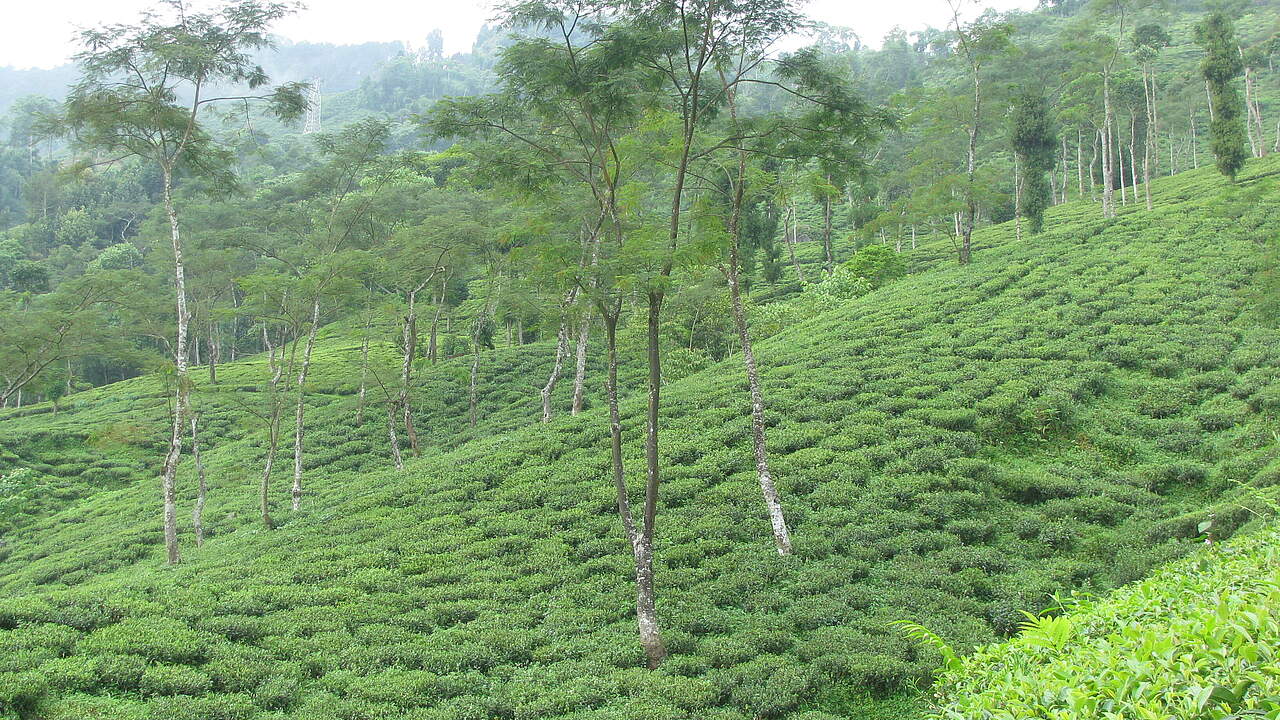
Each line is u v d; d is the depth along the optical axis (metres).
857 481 24.53
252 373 61.88
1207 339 32.16
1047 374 30.73
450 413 48.94
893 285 51.81
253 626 17.98
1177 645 5.43
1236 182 60.75
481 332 50.91
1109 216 56.66
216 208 51.97
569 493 26.22
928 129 52.44
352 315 49.16
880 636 16.69
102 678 15.06
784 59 19.58
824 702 15.07
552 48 18.28
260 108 30.06
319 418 49.41
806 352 38.34
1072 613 8.23
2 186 127.31
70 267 88.56
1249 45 95.69
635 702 14.45
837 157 20.98
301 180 39.50
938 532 21.58
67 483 43.56
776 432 28.64
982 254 53.25
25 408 59.75
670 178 26.19
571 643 17.27
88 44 25.50
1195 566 9.84
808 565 20.30
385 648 16.95
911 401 29.64
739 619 18.14
